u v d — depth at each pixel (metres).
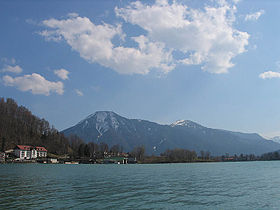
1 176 90.31
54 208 37.66
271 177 99.06
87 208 38.09
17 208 37.28
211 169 167.50
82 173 113.00
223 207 40.25
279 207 40.53
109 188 60.44
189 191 56.88
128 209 37.97
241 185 69.88
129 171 137.38
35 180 76.56
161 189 59.66
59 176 92.94
